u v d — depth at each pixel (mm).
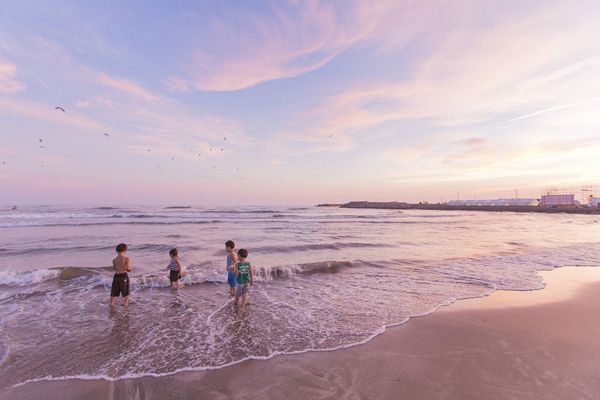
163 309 6539
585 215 65438
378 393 3480
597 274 10195
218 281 8727
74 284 8180
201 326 5613
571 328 5562
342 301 7219
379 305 6918
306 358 4367
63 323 5715
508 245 16844
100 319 5941
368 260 11992
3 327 5484
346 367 4105
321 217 42469
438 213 73188
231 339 5039
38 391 3549
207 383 3713
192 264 10500
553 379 3789
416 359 4340
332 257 12609
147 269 9906
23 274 8305
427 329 5492
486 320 5973
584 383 3689
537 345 4820
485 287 8492
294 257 12531
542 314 6328
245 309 6602
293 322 5840
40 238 16766
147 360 4305
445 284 8812
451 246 16203
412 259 12367
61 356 4418
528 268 11016
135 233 19797
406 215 57344
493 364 4188
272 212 55781
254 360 4305
